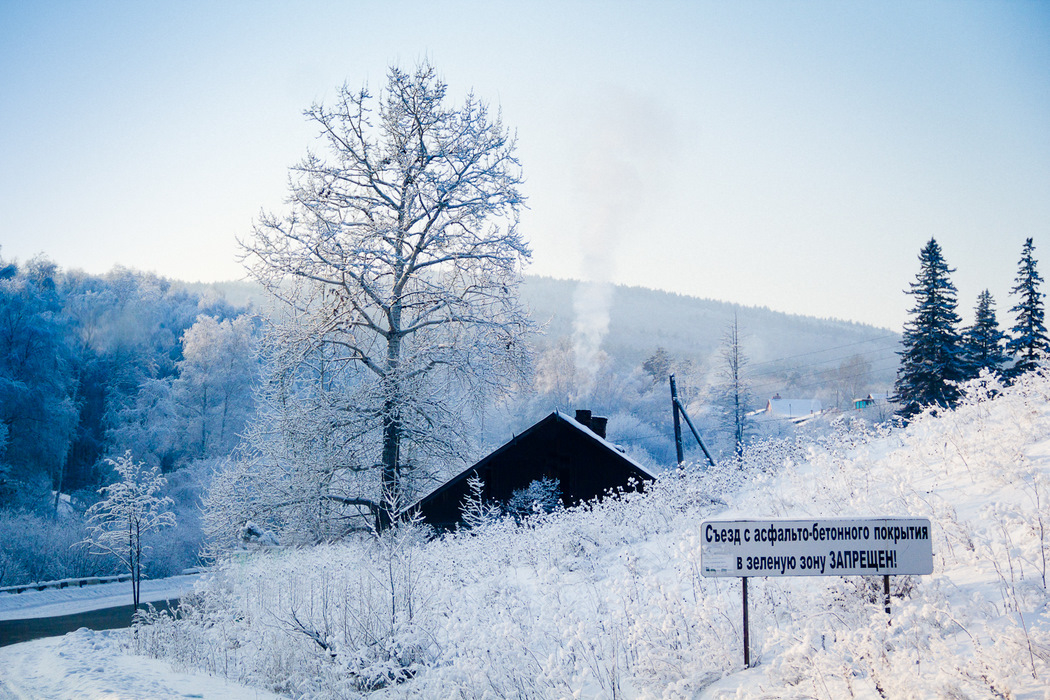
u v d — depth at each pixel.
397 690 7.97
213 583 14.80
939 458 8.92
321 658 9.52
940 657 4.52
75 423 55.09
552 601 8.09
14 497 47.34
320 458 25.09
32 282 64.69
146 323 79.62
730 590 7.28
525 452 23.89
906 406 42.94
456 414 27.14
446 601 9.35
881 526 5.70
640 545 10.97
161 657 12.80
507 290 27.36
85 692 9.06
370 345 27.73
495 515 19.55
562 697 5.97
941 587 5.70
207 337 64.38
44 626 21.47
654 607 7.24
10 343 51.69
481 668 6.72
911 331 43.84
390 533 11.42
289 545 24.41
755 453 13.62
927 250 43.91
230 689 9.45
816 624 5.82
